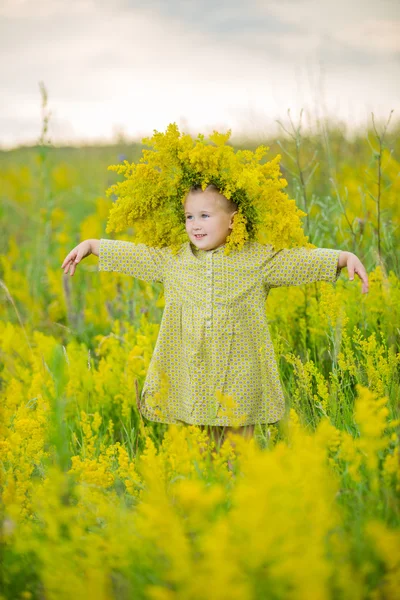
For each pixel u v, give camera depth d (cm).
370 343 326
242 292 323
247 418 327
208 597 158
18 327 521
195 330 325
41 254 614
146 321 441
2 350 433
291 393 357
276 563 168
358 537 190
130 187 335
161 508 186
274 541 167
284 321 418
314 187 615
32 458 272
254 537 162
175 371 339
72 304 518
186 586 167
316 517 179
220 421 326
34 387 345
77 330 511
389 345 384
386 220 508
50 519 201
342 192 566
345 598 171
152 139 329
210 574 162
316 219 461
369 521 200
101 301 534
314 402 330
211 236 323
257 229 335
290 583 166
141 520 194
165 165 332
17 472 252
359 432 281
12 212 861
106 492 236
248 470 200
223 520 173
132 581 186
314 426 309
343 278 450
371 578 186
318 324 410
